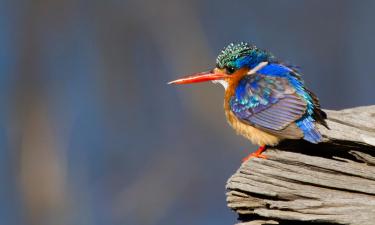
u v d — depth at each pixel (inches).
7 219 669.3
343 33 682.8
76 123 692.7
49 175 674.8
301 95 358.0
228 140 657.6
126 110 688.4
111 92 693.3
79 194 669.9
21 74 703.1
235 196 325.4
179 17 691.4
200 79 393.7
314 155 352.5
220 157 657.6
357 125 343.0
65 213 664.4
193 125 665.6
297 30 690.2
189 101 667.4
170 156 667.4
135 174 671.8
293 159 324.5
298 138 344.8
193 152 663.8
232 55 387.9
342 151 343.0
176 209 655.1
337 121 347.9
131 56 694.5
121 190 667.4
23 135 690.8
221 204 651.5
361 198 311.7
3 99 698.8
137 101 687.7
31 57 704.4
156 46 691.4
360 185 316.2
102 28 700.7
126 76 693.9
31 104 696.4
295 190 317.7
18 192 676.7
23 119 694.5
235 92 376.2
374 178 319.3
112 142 685.3
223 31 694.5
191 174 658.8
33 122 692.1
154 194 658.8
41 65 705.6
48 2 706.8
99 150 684.1
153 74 690.2
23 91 698.8
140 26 694.5
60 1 706.8
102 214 663.1
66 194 669.9
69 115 695.1
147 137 678.5
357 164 329.7
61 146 685.9
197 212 654.5
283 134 348.5
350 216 305.0
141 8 693.3
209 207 652.7
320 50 684.1
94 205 666.8
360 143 334.0
